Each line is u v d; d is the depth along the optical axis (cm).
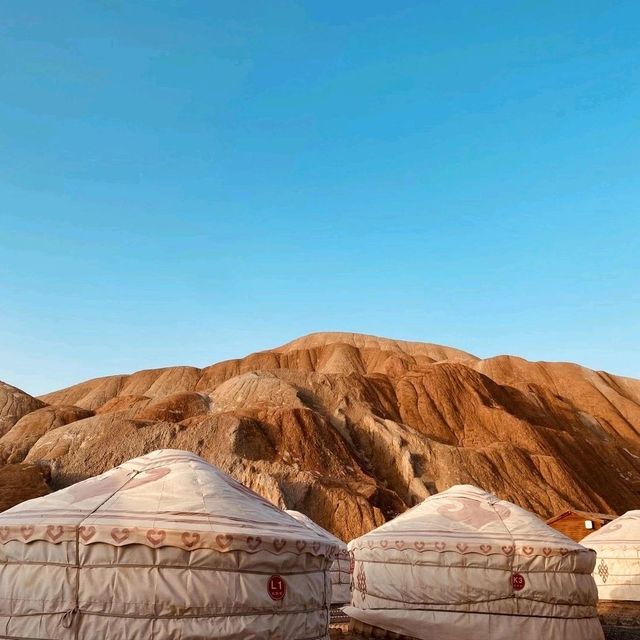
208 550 760
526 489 5441
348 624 1460
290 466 4600
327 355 10750
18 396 7494
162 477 900
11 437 6088
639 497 6588
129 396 7188
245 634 766
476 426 6794
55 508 812
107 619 733
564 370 10644
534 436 6500
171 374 10269
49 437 5184
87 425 5247
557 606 1140
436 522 1262
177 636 734
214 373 10238
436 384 7319
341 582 1967
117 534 746
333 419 5912
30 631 735
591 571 1205
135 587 739
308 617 855
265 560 793
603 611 1680
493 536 1188
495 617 1138
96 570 746
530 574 1145
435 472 5353
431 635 1155
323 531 1767
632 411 9769
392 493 4812
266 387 6184
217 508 837
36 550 757
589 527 2708
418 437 5641
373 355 10625
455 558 1162
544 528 1235
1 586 755
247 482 4400
